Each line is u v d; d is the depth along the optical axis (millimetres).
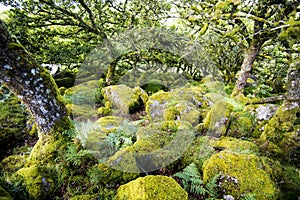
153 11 4469
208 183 2262
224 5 1708
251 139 3270
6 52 2355
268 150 2920
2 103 4324
